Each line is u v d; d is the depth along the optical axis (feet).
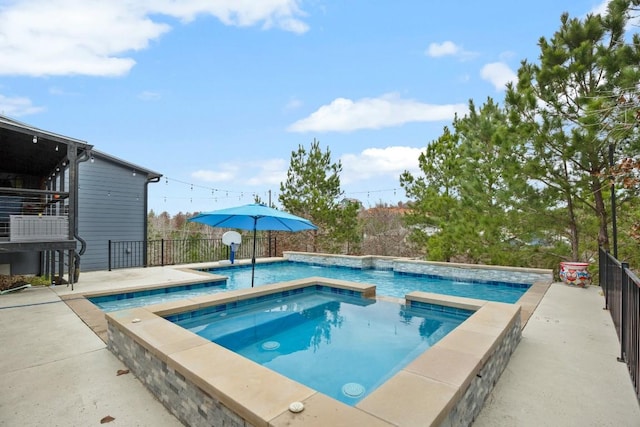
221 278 31.04
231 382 8.61
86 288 25.63
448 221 38.34
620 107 16.70
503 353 12.66
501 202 31.30
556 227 30.30
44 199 36.58
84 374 12.00
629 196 26.27
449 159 39.32
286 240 58.75
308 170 55.06
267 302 22.09
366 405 7.79
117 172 41.98
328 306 22.77
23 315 18.83
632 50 21.76
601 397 10.63
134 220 43.29
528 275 30.48
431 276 36.47
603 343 15.10
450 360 10.09
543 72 25.91
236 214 22.59
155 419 9.56
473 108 33.86
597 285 28.96
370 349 16.12
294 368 14.24
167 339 11.40
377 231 67.41
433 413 7.50
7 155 31.07
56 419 9.40
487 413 9.81
